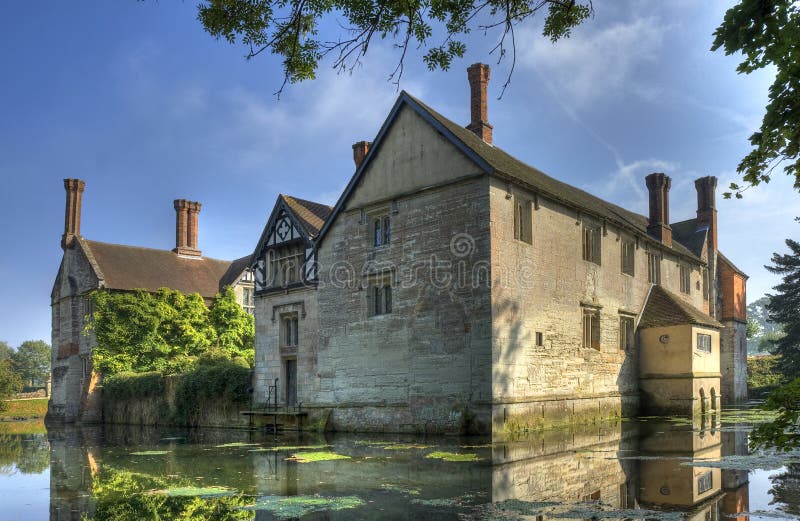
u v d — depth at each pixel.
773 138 5.50
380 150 21.70
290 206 25.66
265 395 25.52
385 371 20.58
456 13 7.86
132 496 9.72
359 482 10.23
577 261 22.56
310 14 7.82
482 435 17.56
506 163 20.98
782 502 7.98
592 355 22.80
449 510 7.85
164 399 30.67
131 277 39.38
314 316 23.81
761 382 47.66
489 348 17.80
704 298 34.69
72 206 42.47
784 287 44.62
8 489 11.05
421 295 19.78
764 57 5.10
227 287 39.44
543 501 8.30
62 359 40.94
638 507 7.83
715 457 12.20
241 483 10.60
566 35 8.11
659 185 30.09
